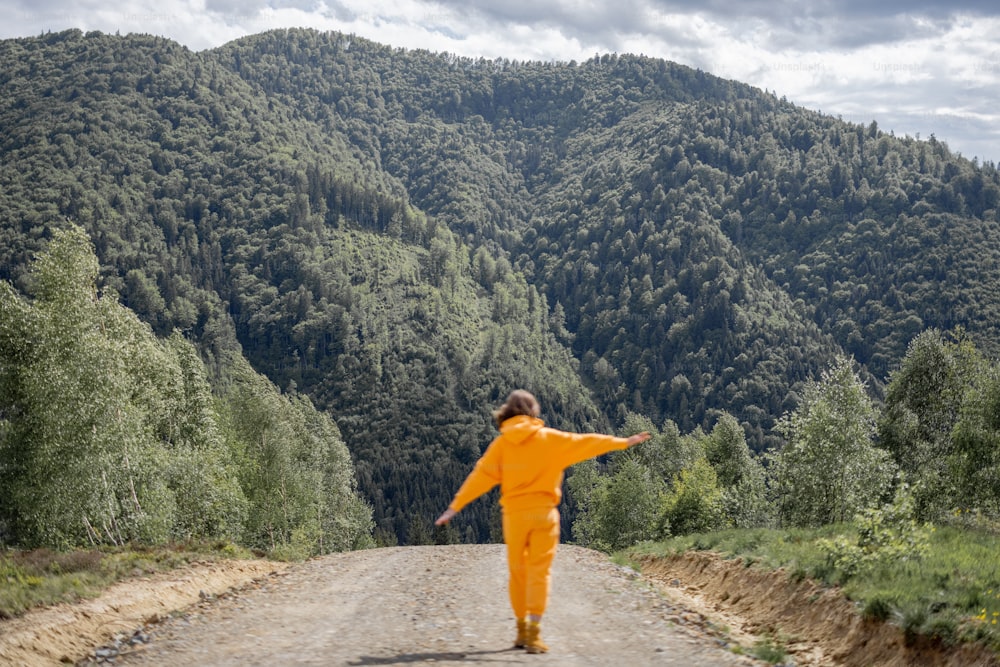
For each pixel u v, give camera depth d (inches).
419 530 5890.8
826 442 1402.6
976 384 1430.9
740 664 305.7
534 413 290.8
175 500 1320.1
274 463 2032.5
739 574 625.6
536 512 283.6
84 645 368.2
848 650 401.1
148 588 524.4
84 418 1078.4
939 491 1245.7
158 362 1317.7
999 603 359.9
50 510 1056.8
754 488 1827.0
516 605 299.7
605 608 438.3
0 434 1066.1
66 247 1152.8
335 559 816.9
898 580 438.0
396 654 299.6
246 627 374.9
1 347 1102.4
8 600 431.8
